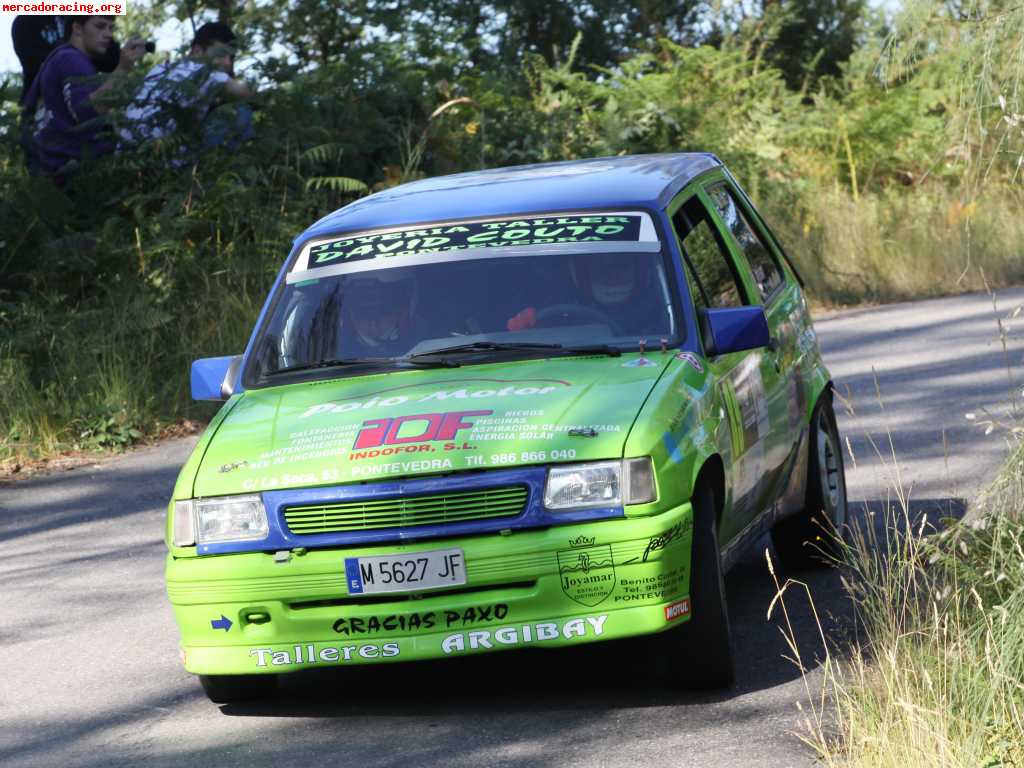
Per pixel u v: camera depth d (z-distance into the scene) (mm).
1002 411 32750
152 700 18922
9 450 37000
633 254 19703
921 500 26141
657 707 16828
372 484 16406
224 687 18156
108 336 41344
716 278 20922
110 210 47594
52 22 50469
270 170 50188
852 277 56750
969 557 17250
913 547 18156
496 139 58531
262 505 16703
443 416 17078
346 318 19984
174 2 62906
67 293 44594
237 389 19875
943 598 16250
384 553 16266
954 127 18234
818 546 22594
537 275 19750
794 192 63375
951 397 35531
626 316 19141
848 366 41469
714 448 17375
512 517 16219
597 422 16656
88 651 21406
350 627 16453
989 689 14305
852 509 26000
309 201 49719
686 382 17781
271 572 16531
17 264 44219
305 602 16656
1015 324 45812
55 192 45562
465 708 17469
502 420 16844
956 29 17547
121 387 39156
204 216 47031
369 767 15664
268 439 17500
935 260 57219
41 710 18922
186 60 48031
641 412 16828
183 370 41719
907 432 32250
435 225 20938
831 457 23781
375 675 19219
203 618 16875
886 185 70312
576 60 83062
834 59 88000
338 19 63188
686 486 16562
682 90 66312
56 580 25891
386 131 54594
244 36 60906
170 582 17031
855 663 17500
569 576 16125
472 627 16266
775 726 15805
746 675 17766
